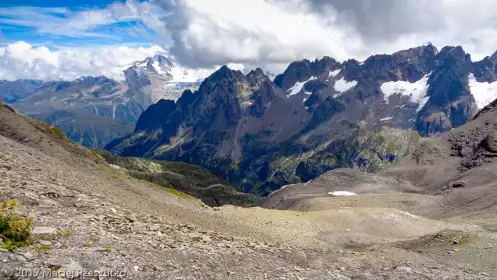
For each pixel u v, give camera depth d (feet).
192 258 66.33
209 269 62.49
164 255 63.57
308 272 74.08
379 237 207.31
